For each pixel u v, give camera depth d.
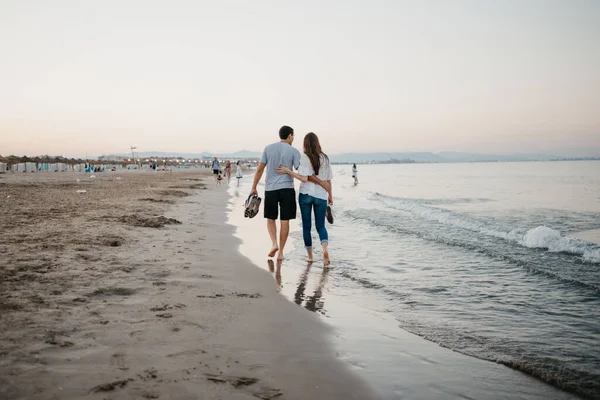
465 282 4.90
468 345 3.06
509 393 2.35
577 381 2.47
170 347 2.64
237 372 2.38
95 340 2.66
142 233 7.21
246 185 31.05
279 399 2.12
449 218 11.07
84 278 4.10
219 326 3.12
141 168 96.69
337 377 2.45
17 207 10.10
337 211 13.45
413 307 3.98
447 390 2.37
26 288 3.64
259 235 8.25
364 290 4.54
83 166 64.44
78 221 8.00
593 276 5.16
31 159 84.56
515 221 11.89
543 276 5.14
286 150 5.88
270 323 3.31
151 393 2.05
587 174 69.81
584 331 3.37
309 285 4.67
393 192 28.17
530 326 3.48
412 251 6.77
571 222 11.66
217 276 4.71
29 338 2.60
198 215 11.05
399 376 2.52
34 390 2.00
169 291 3.92
